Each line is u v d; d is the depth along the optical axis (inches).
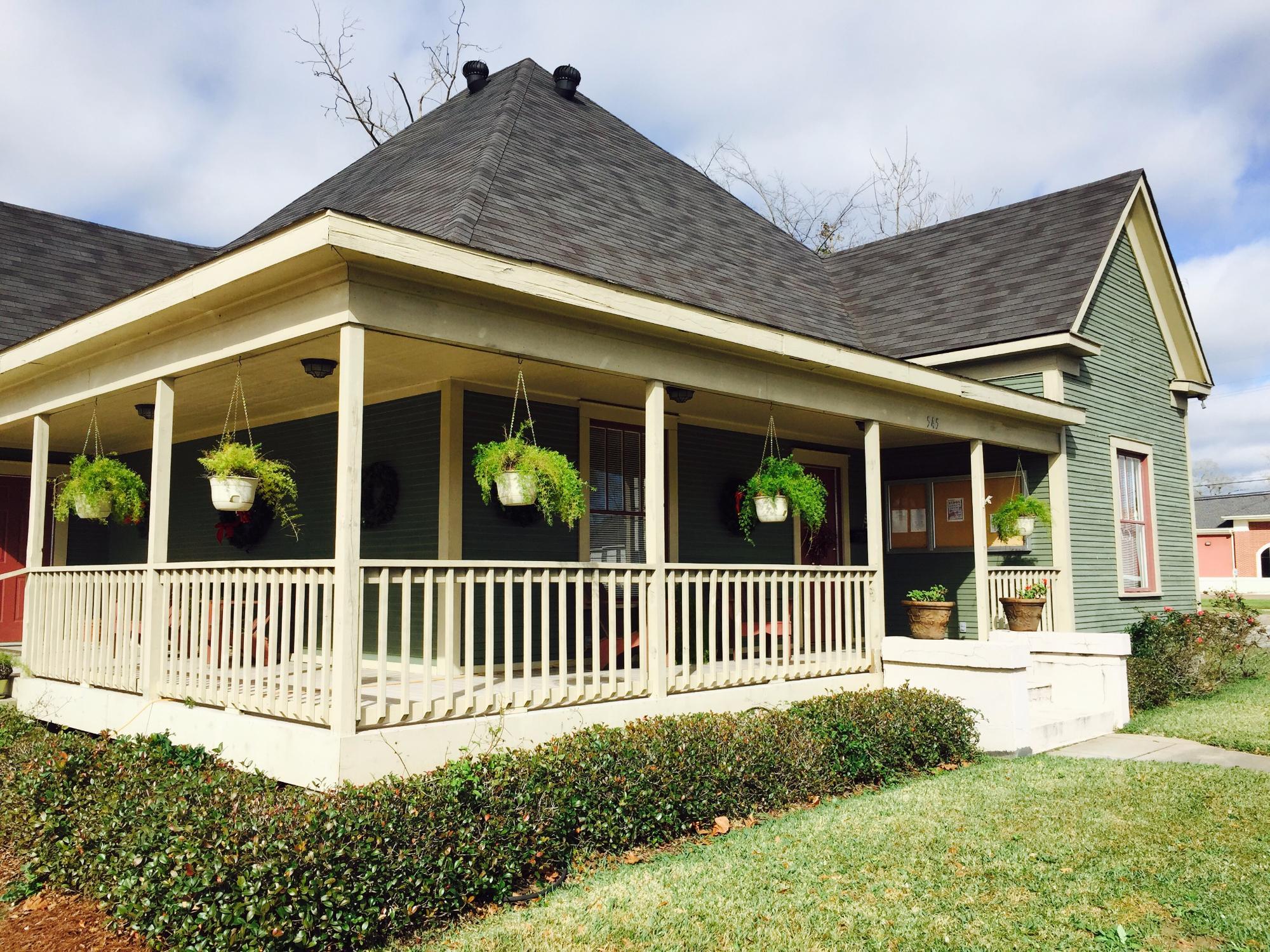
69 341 295.7
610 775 218.4
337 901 162.2
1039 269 519.5
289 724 219.6
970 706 331.9
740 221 544.7
